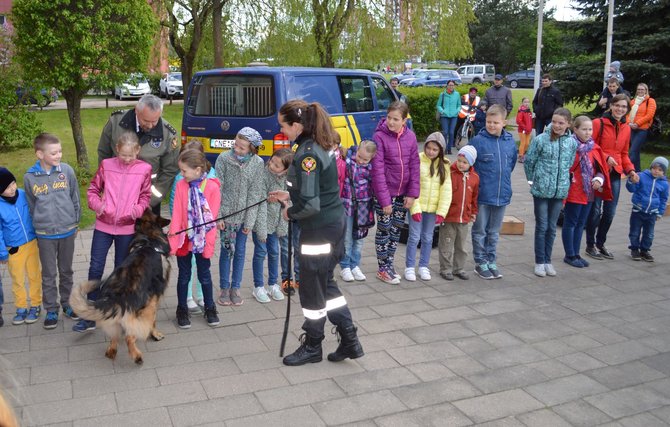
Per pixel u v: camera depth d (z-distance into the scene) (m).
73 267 6.70
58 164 5.13
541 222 6.71
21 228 5.05
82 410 3.87
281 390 4.18
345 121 9.29
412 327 5.33
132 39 10.30
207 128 8.62
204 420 3.79
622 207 10.30
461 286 6.43
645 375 4.54
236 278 5.77
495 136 6.47
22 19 9.73
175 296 5.98
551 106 14.38
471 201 6.46
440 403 4.05
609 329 5.39
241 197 5.50
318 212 4.24
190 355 4.70
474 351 4.88
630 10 16.64
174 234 4.99
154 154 5.27
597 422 3.88
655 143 16.78
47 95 13.88
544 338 5.17
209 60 21.36
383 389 4.23
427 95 18.69
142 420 3.77
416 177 6.21
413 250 6.55
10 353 4.66
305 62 17.11
